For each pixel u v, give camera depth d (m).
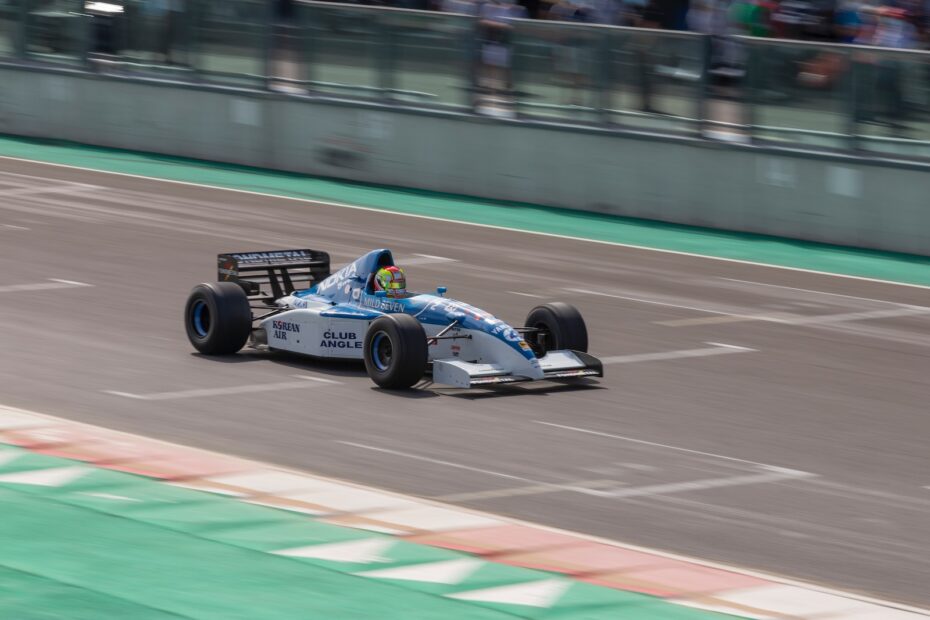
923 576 32.38
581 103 91.88
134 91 110.06
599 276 72.00
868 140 82.38
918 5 94.50
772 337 59.97
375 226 83.81
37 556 30.98
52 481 36.50
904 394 51.06
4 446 39.53
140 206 87.44
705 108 87.44
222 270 54.09
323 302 51.62
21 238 75.94
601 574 31.03
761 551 33.75
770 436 44.47
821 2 97.50
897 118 81.19
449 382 47.03
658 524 35.44
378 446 41.38
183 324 57.69
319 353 50.03
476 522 34.47
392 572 30.59
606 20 106.12
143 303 61.44
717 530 35.16
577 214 91.00
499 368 47.34
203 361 51.44
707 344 58.09
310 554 31.58
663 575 31.19
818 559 33.34
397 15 98.00
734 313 64.69
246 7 104.62
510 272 72.00
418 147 97.94
